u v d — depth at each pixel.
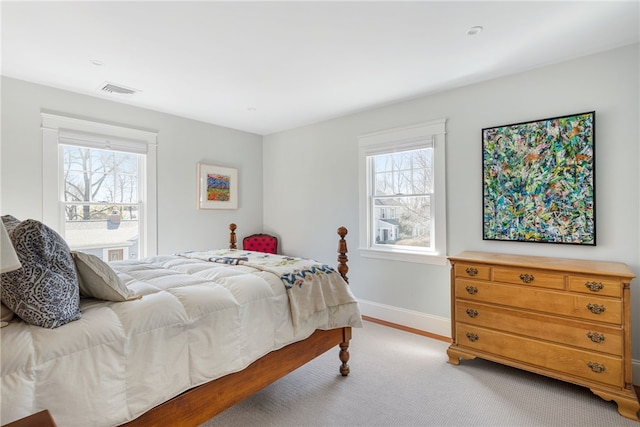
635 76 2.26
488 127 2.88
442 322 3.18
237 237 4.48
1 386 1.01
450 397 2.13
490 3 1.80
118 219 3.43
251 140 4.68
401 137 3.42
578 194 2.44
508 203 2.76
